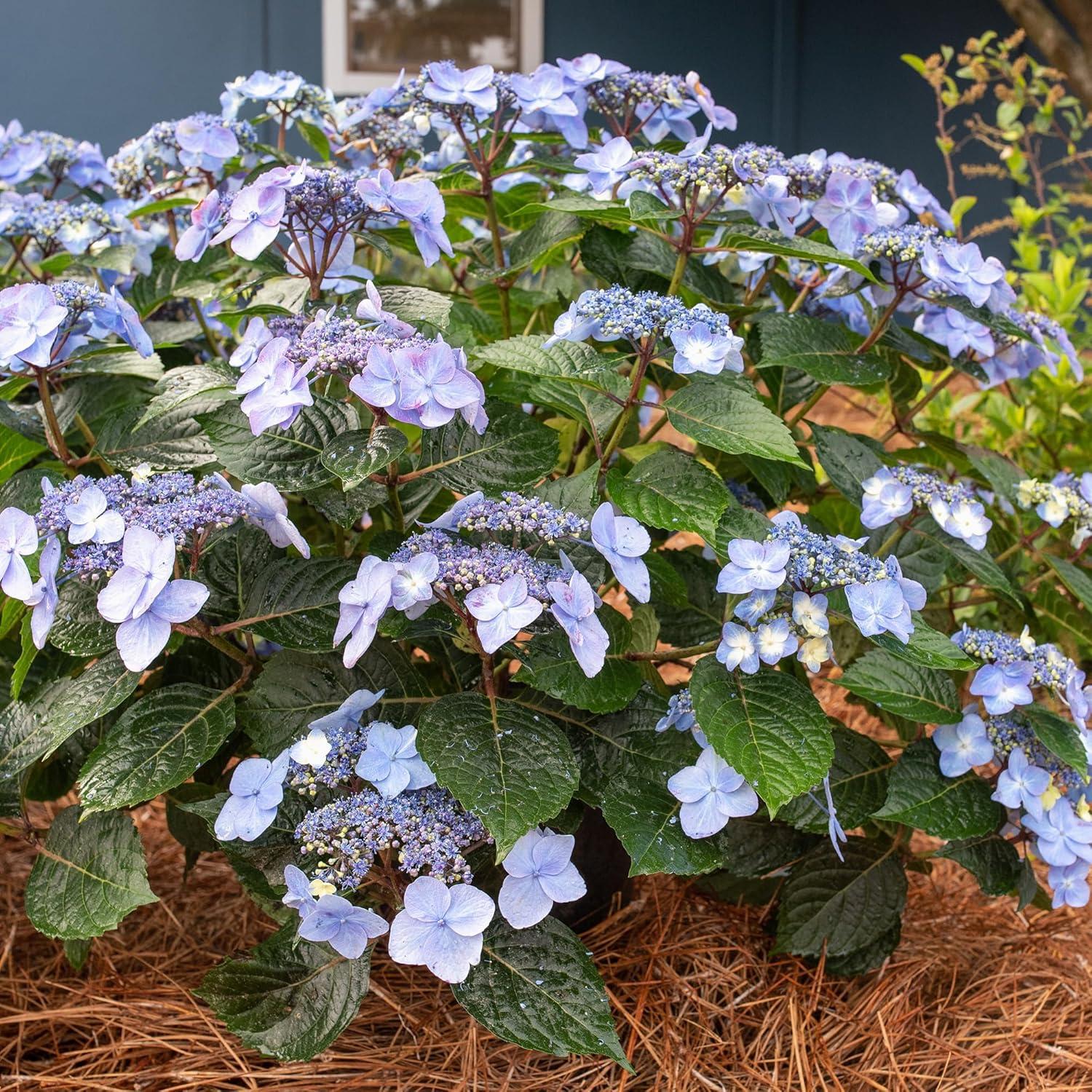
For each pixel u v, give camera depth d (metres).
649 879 1.20
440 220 0.98
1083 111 2.83
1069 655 1.32
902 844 1.08
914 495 1.05
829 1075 1.03
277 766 0.88
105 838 0.94
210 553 0.97
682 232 1.07
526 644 0.93
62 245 1.23
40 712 0.96
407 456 0.99
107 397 1.15
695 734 0.95
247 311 1.03
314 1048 0.89
